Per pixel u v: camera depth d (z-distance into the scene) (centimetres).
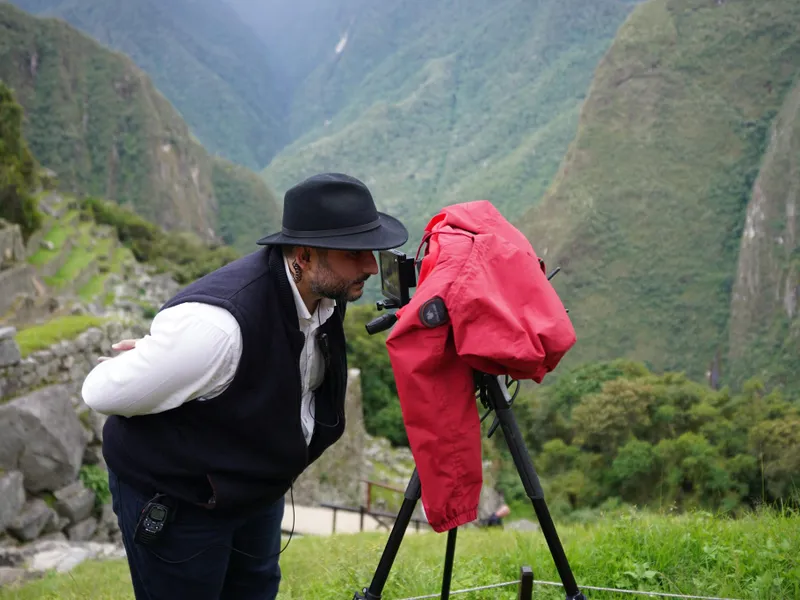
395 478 3988
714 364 15762
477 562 448
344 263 236
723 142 18925
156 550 242
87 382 233
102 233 7275
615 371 6669
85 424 1415
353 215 229
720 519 455
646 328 16275
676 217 17925
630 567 377
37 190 7256
